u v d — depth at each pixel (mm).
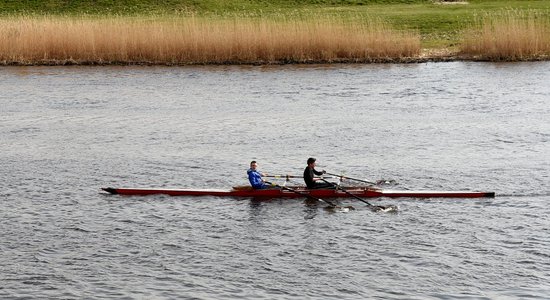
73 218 129375
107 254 114812
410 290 103250
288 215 130250
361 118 197375
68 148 174125
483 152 164500
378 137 178875
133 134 186125
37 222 127500
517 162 156625
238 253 114938
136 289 103938
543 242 116938
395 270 108750
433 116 198000
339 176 142500
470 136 177750
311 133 183625
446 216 128000
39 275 108000
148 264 111375
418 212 130125
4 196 140750
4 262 112000
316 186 139000
